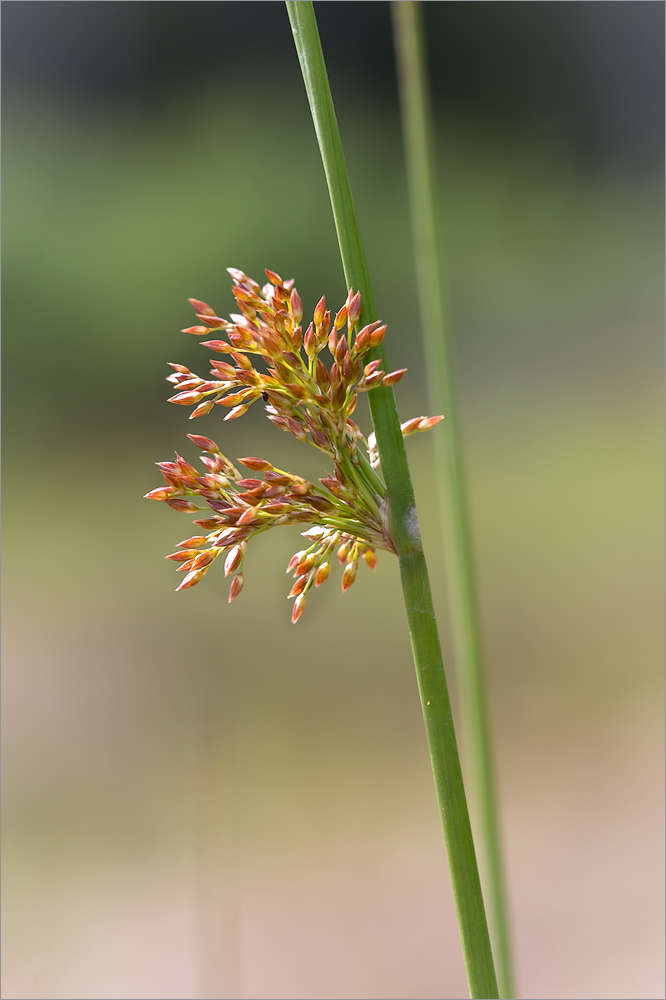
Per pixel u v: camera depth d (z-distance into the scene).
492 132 2.12
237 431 1.40
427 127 0.40
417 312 1.87
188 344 1.88
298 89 2.07
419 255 0.40
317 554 0.35
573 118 2.13
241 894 0.83
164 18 2.06
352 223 0.34
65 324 1.81
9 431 1.74
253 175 1.99
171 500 0.34
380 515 0.34
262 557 1.29
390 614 1.30
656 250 1.92
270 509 0.34
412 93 0.40
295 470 1.29
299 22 0.34
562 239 1.98
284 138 2.04
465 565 0.40
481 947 0.34
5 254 1.79
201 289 1.90
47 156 1.92
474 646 0.40
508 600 1.27
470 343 1.84
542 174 2.08
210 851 0.42
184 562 0.34
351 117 2.08
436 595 1.18
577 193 2.06
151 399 1.84
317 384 0.34
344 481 0.34
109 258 1.85
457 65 2.13
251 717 1.09
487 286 1.92
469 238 1.96
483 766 0.40
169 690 1.11
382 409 0.34
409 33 0.40
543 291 1.91
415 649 0.34
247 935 0.78
